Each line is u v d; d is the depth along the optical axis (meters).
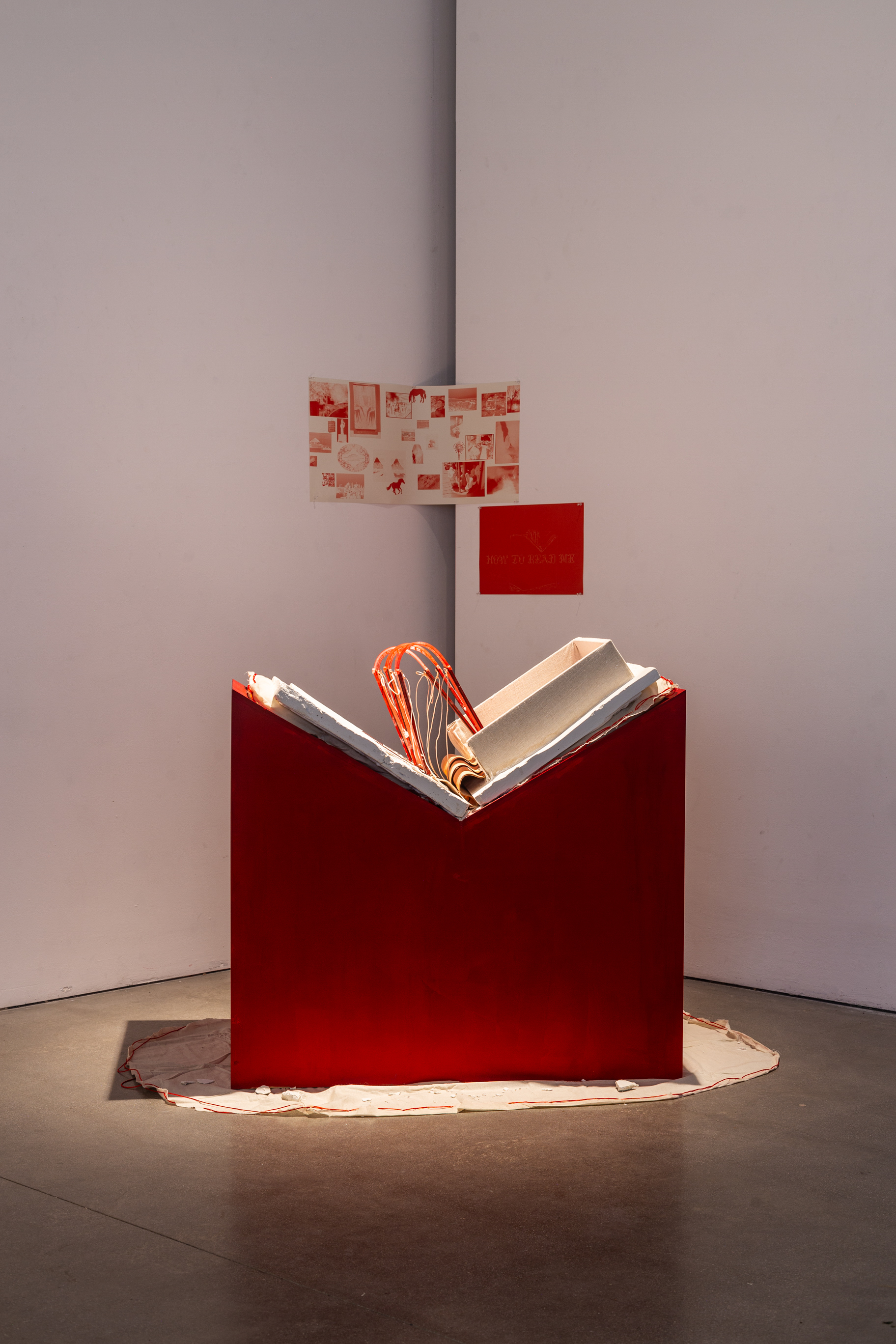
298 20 4.62
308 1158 2.75
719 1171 2.69
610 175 4.51
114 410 4.21
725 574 4.29
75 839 4.18
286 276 4.64
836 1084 3.27
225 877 4.55
